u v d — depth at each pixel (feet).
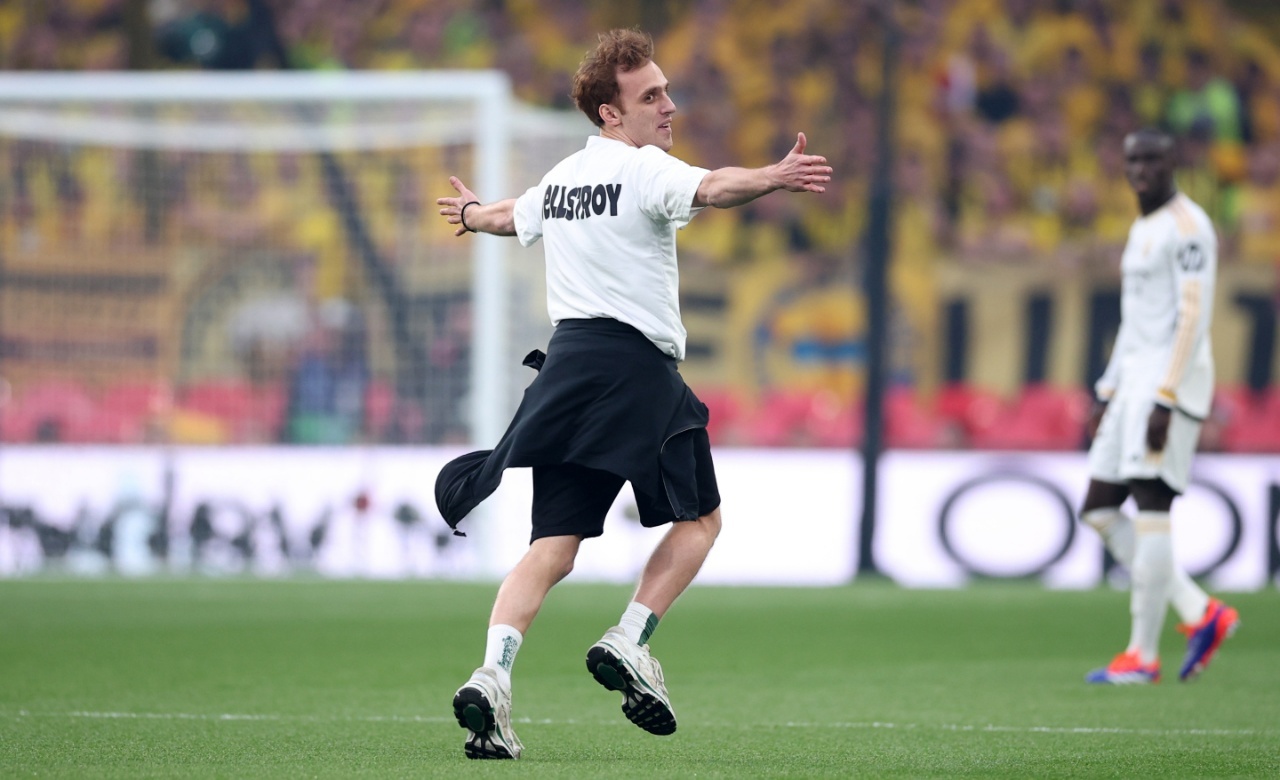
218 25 214.90
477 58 216.54
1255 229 206.08
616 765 43.88
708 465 46.01
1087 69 211.00
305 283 183.93
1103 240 203.72
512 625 44.01
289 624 99.40
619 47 45.85
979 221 205.46
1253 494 145.28
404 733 51.83
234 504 153.99
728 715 59.21
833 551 154.30
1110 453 75.10
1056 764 45.88
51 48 214.48
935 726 55.67
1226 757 47.67
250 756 45.52
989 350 199.31
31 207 179.32
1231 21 212.02
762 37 213.66
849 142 208.95
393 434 181.68
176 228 183.83
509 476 150.20
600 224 44.75
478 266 149.28
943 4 212.23
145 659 79.05
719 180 42.32
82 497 154.40
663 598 45.09
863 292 200.13
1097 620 106.73
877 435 153.07
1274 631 99.66
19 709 58.85
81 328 181.06
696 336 202.80
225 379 183.62
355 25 216.13
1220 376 194.49
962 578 150.92
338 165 183.21
